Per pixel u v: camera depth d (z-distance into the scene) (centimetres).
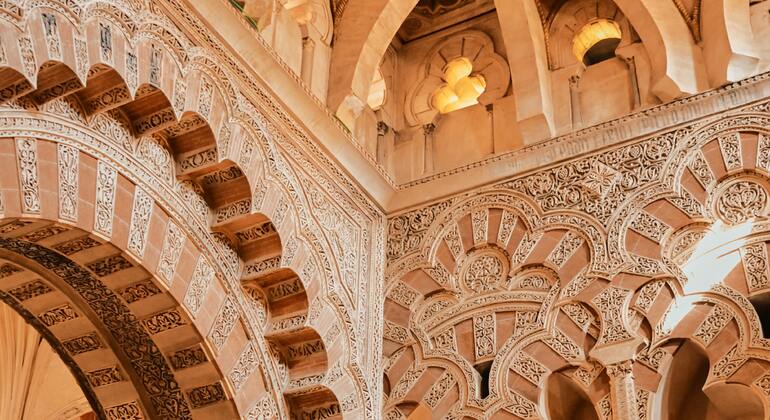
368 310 837
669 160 800
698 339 737
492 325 812
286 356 778
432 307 842
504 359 793
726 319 736
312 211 801
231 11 746
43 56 585
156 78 673
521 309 807
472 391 794
